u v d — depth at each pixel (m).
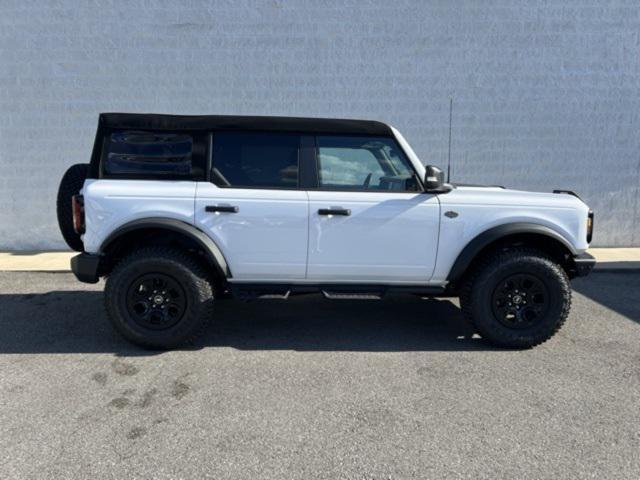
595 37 7.89
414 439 2.68
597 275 6.68
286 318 4.79
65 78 7.75
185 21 7.70
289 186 3.91
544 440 2.67
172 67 7.81
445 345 4.09
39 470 2.38
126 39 7.71
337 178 3.97
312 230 3.86
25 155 7.91
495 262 3.90
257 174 3.91
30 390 3.21
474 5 7.77
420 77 7.95
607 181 8.28
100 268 3.84
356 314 4.95
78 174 4.18
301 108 7.98
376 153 3.98
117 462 2.45
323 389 3.26
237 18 7.72
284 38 7.79
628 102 8.08
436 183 3.77
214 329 4.44
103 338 4.18
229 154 3.90
